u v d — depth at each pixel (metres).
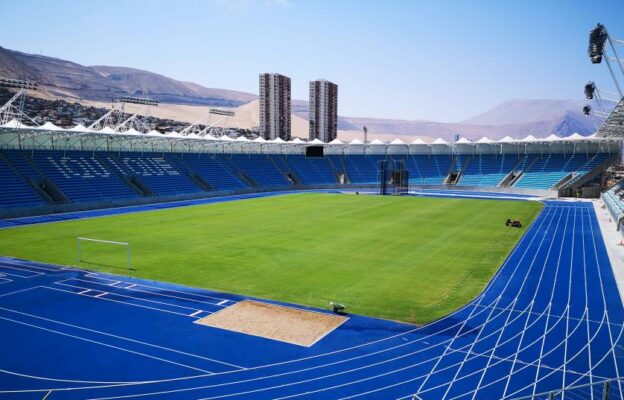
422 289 26.05
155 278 27.78
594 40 33.81
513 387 15.63
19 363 17.16
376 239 39.69
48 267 30.03
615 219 49.16
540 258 33.59
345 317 21.80
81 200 58.28
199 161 84.38
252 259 32.44
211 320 21.31
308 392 15.34
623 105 36.38
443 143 102.00
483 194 85.00
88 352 18.06
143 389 15.47
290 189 91.88
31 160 60.38
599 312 22.69
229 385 15.76
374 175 102.19
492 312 22.56
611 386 15.68
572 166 86.75
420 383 15.89
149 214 54.50
